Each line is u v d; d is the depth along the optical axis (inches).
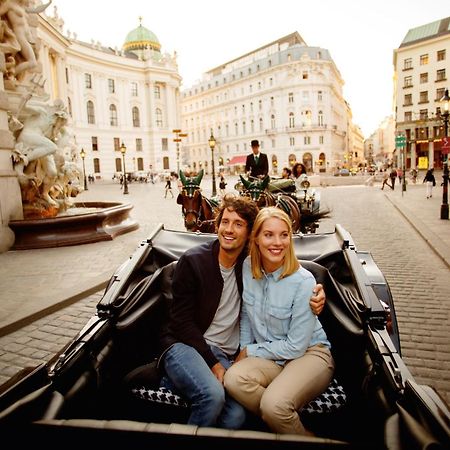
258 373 87.5
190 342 94.0
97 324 100.6
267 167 341.4
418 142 2310.5
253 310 95.7
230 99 3516.2
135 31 3260.3
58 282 258.7
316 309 89.5
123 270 129.0
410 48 2299.5
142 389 94.9
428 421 61.2
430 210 604.4
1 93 360.2
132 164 2829.7
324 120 3006.9
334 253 133.9
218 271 97.7
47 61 1670.8
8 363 158.2
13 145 376.5
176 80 3026.6
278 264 92.7
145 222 561.3
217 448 59.0
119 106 2758.4
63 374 80.0
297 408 81.6
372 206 728.3
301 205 342.6
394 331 127.0
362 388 86.0
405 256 323.3
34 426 63.4
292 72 2940.5
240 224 95.3
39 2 903.7
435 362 151.5
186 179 277.1
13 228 361.4
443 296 224.5
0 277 271.9
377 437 71.1
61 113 416.2
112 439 61.4
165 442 60.1
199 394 84.4
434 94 2246.6
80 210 489.7
